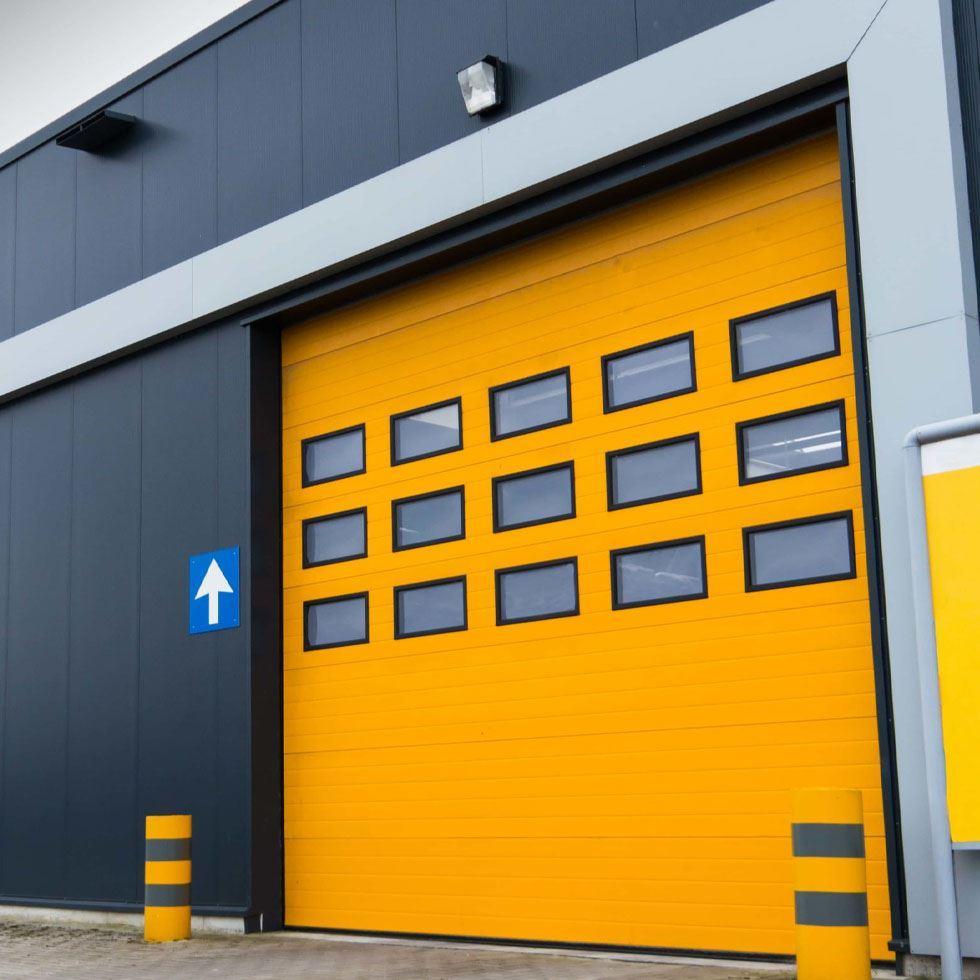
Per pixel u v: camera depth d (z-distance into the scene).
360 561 9.81
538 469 8.74
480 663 8.87
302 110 10.39
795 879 5.73
